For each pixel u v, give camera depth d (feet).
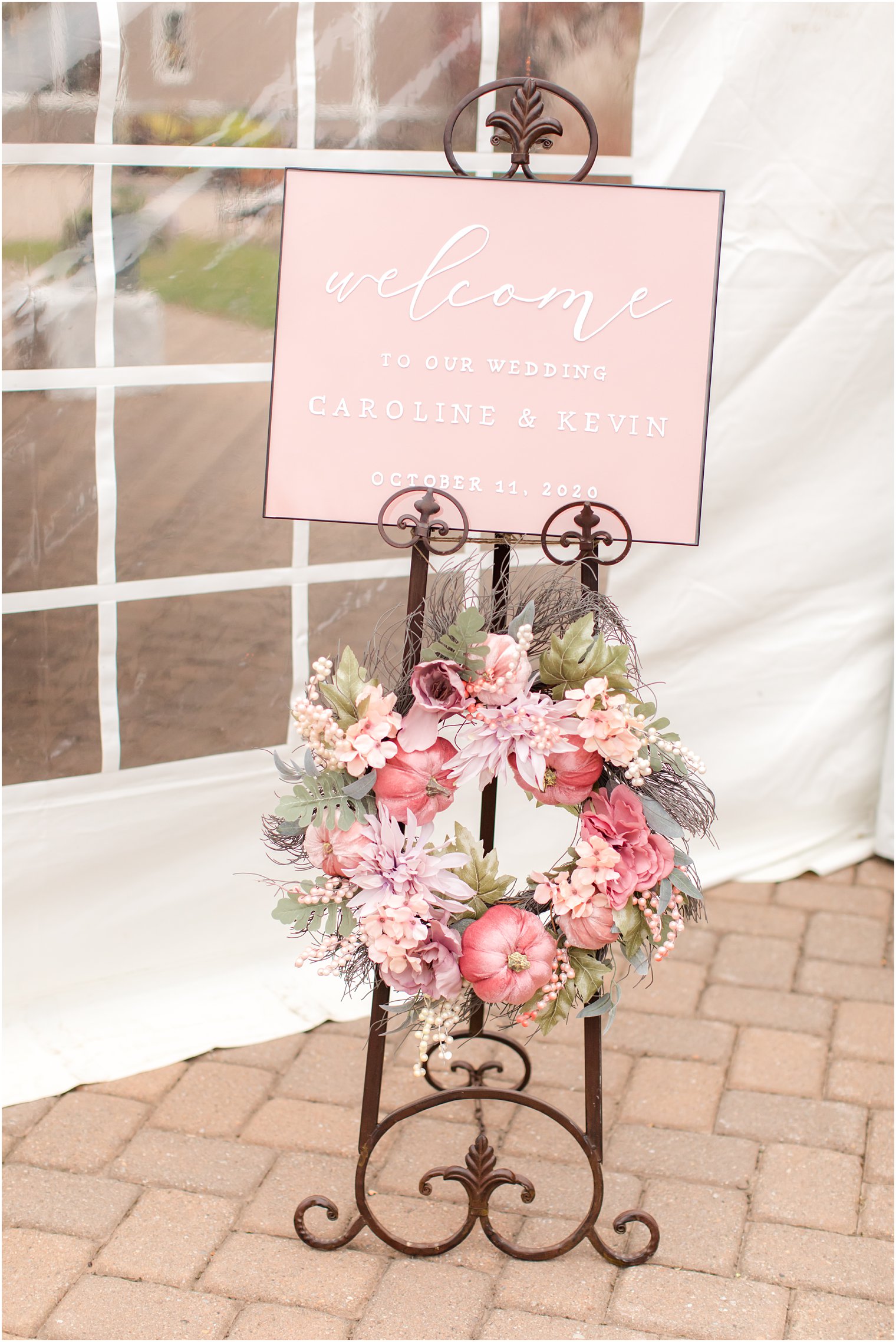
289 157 7.22
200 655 7.79
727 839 10.00
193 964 8.25
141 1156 6.72
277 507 5.41
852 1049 7.70
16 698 7.37
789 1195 6.42
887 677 9.98
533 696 5.26
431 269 5.32
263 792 8.18
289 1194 6.42
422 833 5.36
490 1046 7.75
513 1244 6.04
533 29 7.50
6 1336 5.44
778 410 8.94
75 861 7.76
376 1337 5.45
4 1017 7.75
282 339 5.36
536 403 5.32
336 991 8.26
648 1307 5.64
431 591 5.57
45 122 6.64
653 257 5.28
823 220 8.58
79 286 6.93
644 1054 7.68
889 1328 5.54
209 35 6.86
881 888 9.78
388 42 7.24
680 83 7.95
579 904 5.23
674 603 9.11
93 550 7.34
